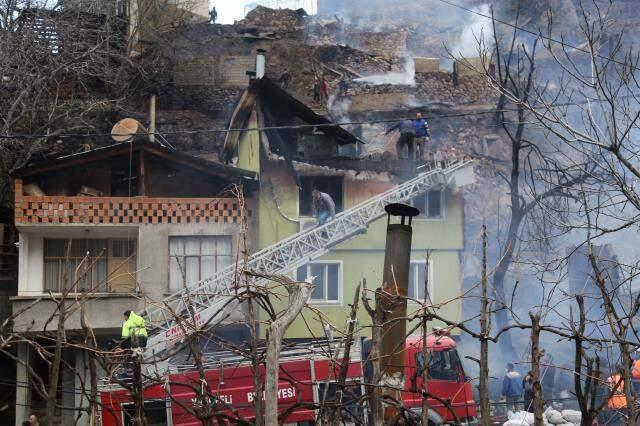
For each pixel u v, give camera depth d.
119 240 36.47
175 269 35.56
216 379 24.69
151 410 24.36
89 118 48.28
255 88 39.81
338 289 37.78
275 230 38.75
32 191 36.50
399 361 15.19
